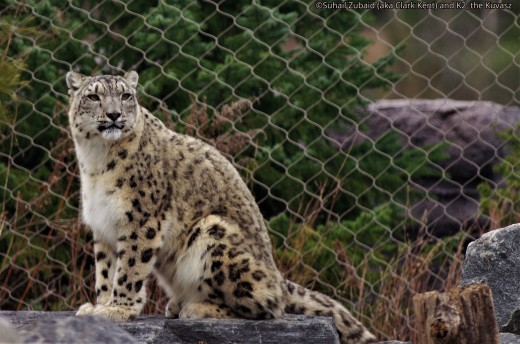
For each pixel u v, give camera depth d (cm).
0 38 2100
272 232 2102
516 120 2633
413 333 1953
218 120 2050
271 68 2300
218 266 1532
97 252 1592
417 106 2656
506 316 1605
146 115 1606
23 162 2264
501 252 1639
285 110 2303
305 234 2105
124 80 1588
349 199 2366
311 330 1509
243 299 1526
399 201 2422
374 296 2152
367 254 2120
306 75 2320
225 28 2328
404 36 3419
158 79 2217
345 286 2100
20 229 2156
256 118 2280
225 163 1639
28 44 2180
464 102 2681
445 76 3619
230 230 1549
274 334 1505
